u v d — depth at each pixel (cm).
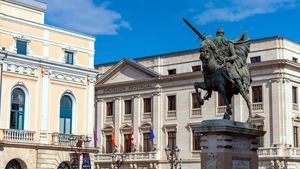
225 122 1794
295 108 5725
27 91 4600
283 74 5594
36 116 4641
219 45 1912
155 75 6481
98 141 6906
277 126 5556
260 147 5625
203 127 1820
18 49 4559
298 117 5731
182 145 6197
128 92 6756
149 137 6494
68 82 4903
